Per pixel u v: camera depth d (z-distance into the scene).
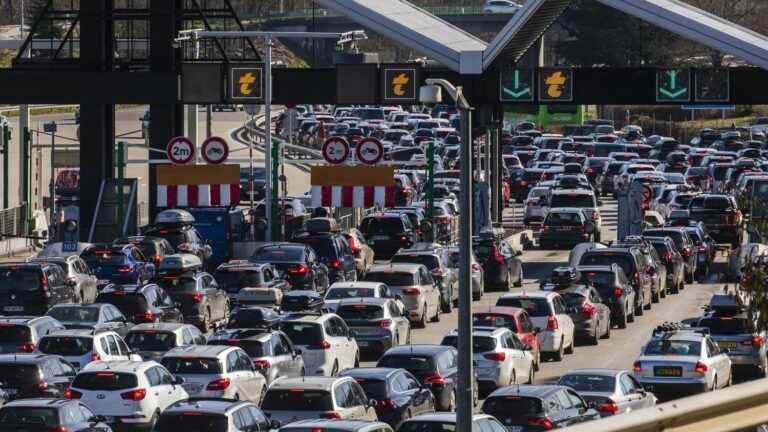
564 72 154.38
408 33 155.75
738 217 169.12
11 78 156.38
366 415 68.94
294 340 88.31
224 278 118.56
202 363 76.69
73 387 72.12
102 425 66.06
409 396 72.56
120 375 71.94
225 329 88.25
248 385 78.75
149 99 156.62
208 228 147.38
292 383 66.75
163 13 158.50
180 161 148.75
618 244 133.38
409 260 126.75
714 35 150.75
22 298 110.19
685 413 23.23
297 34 142.75
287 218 169.62
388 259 158.88
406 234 158.50
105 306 98.12
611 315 117.75
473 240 140.38
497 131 180.38
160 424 60.62
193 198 147.75
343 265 136.12
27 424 63.22
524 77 154.88
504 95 155.25
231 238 147.75
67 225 151.12
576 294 109.00
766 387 24.80
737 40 149.62
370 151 149.12
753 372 91.50
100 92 156.75
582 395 72.06
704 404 23.58
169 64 158.50
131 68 169.38
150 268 130.00
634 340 111.75
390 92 155.25
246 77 155.50
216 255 147.50
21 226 176.88
